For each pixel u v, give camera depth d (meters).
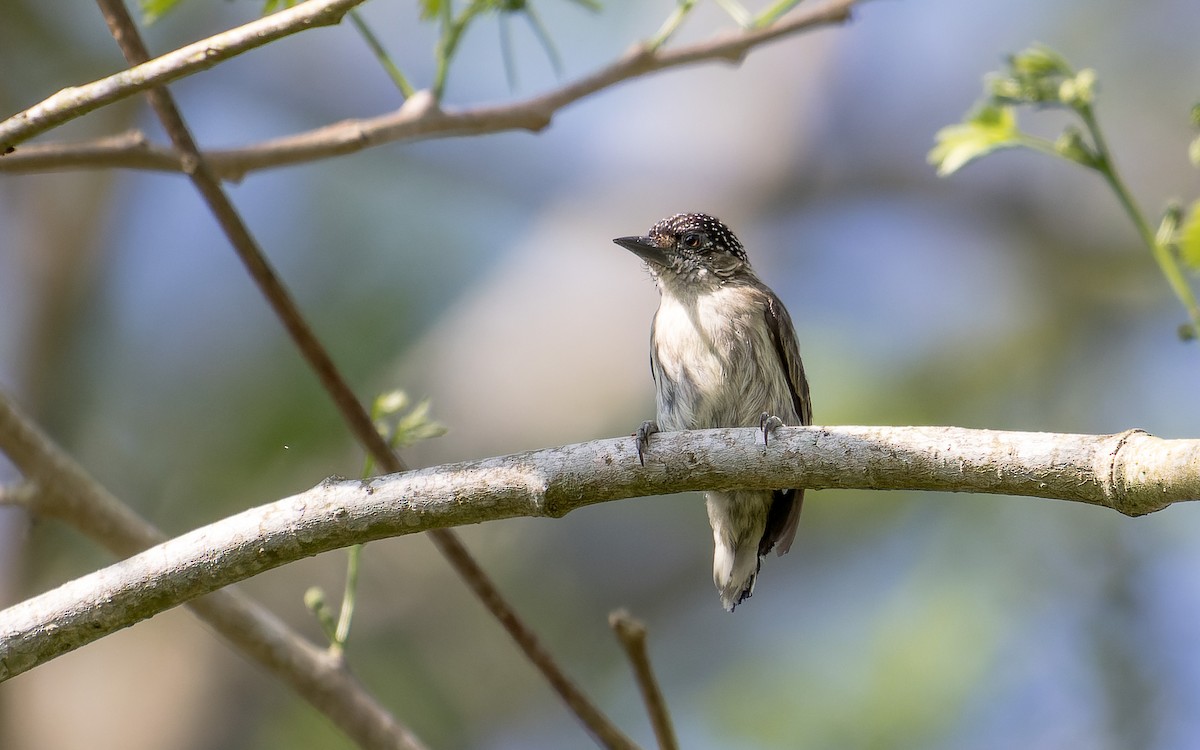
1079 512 12.92
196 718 13.57
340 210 15.09
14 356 14.30
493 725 13.93
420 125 8.13
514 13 8.02
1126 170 16.20
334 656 7.87
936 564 12.98
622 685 14.02
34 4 14.69
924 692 12.15
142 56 6.72
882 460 5.68
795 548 13.65
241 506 13.41
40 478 7.84
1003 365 14.80
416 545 14.63
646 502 15.16
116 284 14.77
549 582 14.67
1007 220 16.23
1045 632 12.51
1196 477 4.99
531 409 14.82
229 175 8.11
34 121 5.48
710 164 17.05
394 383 14.38
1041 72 7.02
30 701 13.44
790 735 12.43
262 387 13.96
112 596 5.69
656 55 8.59
